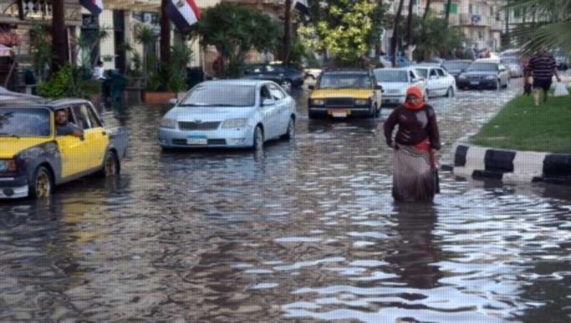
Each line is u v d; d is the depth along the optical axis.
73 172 16.31
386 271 10.05
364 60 58.53
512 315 8.38
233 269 10.21
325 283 9.57
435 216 13.23
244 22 52.38
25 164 14.78
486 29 116.88
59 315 8.56
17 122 15.91
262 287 9.43
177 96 42.16
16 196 14.76
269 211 13.81
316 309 8.63
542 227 12.38
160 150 22.48
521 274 9.87
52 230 12.56
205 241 11.70
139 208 14.24
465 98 44.88
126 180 17.39
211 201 14.81
